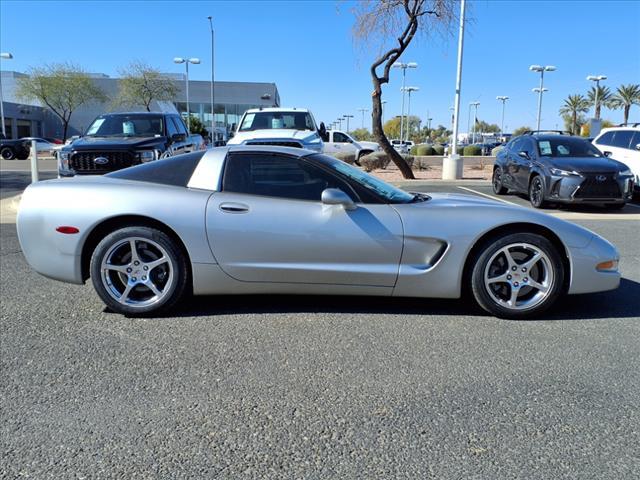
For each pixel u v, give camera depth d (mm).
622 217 10180
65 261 4391
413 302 4844
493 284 4395
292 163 4469
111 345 3893
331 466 2484
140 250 4398
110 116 10773
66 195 4391
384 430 2789
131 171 4660
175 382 3316
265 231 4273
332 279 4336
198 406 3027
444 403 3072
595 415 2953
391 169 23125
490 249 4309
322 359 3650
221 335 4074
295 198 4379
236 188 4406
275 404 3051
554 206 11648
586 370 3504
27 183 17500
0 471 2438
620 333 4152
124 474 2422
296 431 2775
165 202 4301
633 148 12414
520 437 2734
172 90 55469
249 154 4504
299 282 4367
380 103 17422
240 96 63469
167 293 4383
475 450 2619
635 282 5629
